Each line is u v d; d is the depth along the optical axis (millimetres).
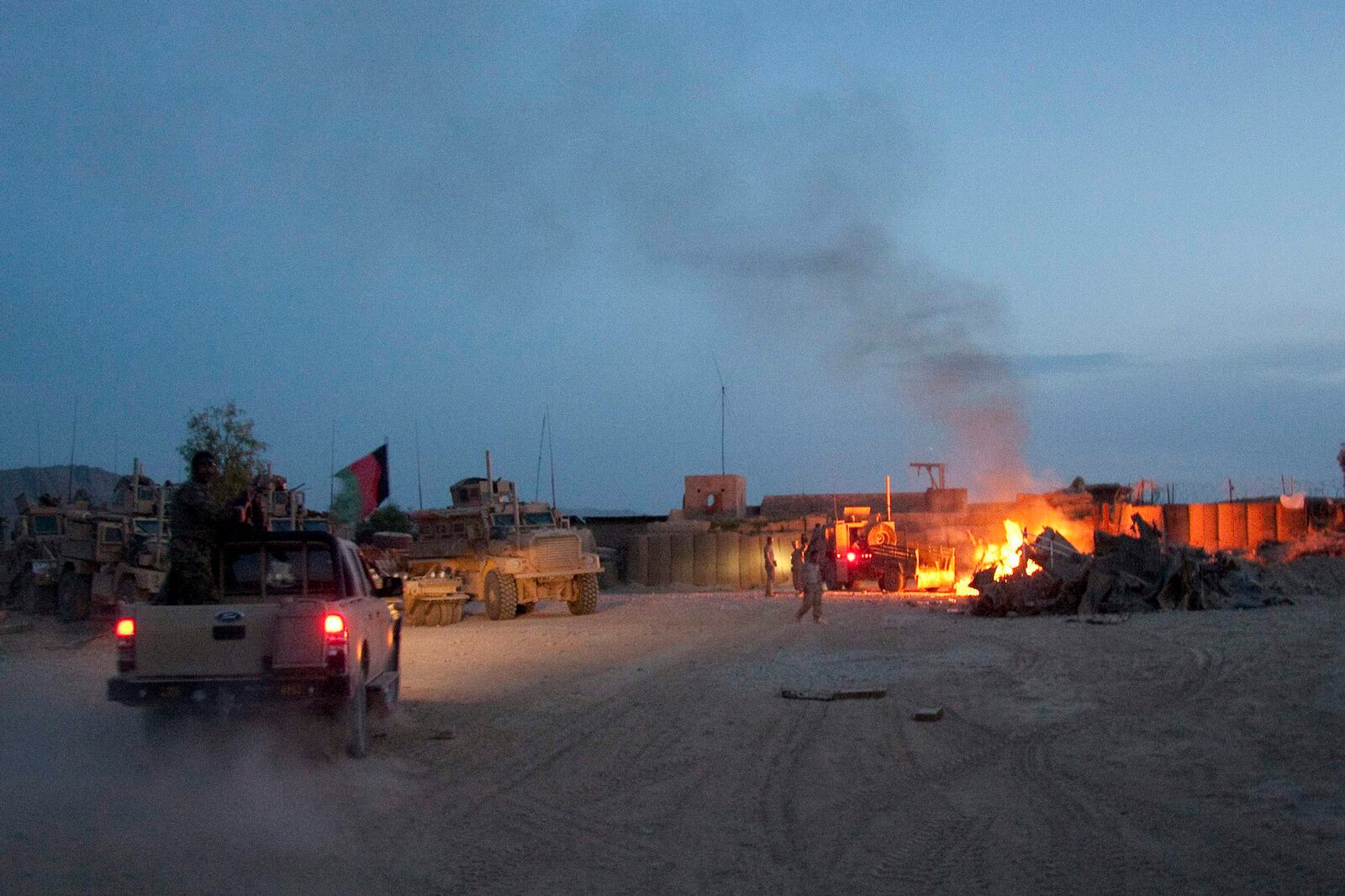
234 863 7027
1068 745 10578
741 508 53438
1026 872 6809
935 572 36438
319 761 10062
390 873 6906
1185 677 14414
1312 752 9672
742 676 15719
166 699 9289
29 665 17656
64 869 6852
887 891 6551
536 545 27562
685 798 8844
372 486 31578
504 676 16109
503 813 8398
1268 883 6426
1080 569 25188
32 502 29781
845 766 9945
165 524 24656
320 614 9461
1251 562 30453
